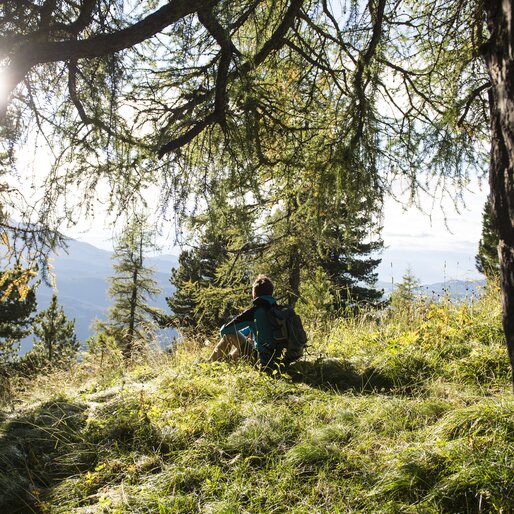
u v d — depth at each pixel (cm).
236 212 443
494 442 312
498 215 239
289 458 342
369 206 441
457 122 458
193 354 678
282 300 1350
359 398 447
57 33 372
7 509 334
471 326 586
